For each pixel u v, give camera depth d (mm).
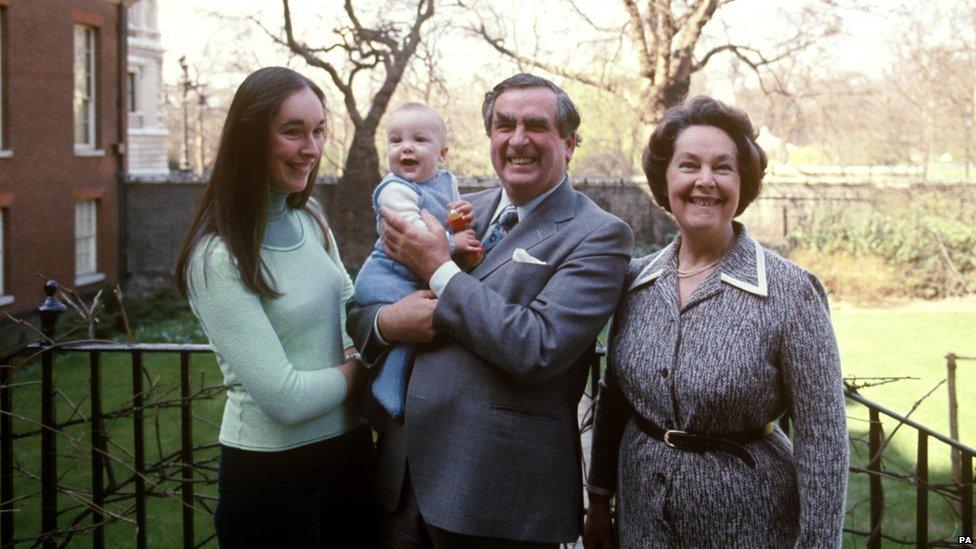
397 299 2494
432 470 2328
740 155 2205
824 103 22266
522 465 2287
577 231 2354
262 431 2348
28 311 14594
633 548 2281
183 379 3156
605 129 30672
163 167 28062
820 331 2076
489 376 2309
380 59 20812
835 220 18547
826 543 2041
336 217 21000
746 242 2221
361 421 2590
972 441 8117
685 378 2145
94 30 17516
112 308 15609
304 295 2377
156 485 3215
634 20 19797
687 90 19875
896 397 9953
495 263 2400
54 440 3197
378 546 2578
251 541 2389
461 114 26250
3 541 3227
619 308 2385
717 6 19297
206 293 2230
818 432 2057
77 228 17219
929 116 21688
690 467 2160
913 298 16984
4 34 14055
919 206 17719
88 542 5809
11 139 14172
